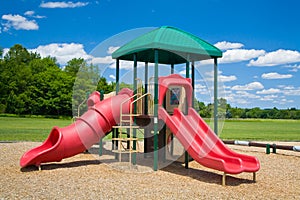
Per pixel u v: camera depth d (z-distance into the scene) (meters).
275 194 6.39
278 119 64.69
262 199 5.97
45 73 61.09
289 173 8.82
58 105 59.66
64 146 8.57
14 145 13.56
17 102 59.16
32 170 8.40
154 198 5.86
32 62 74.31
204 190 6.55
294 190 6.81
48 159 8.48
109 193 6.15
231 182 7.43
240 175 8.31
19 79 61.16
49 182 7.04
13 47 85.31
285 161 11.03
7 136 18.61
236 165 7.26
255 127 38.41
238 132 27.92
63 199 5.69
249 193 6.41
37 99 59.62
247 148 15.03
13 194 5.95
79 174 7.97
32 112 60.09
